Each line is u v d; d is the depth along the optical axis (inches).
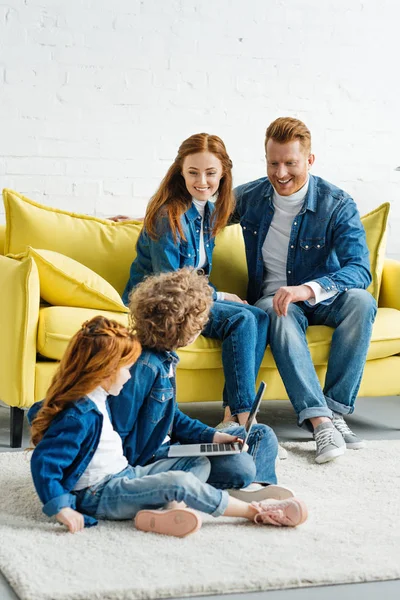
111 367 87.2
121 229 145.2
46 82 160.4
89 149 163.6
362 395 137.2
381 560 81.9
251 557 81.0
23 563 77.0
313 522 92.4
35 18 158.7
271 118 172.1
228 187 133.3
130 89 164.6
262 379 131.6
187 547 82.9
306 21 171.9
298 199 136.7
